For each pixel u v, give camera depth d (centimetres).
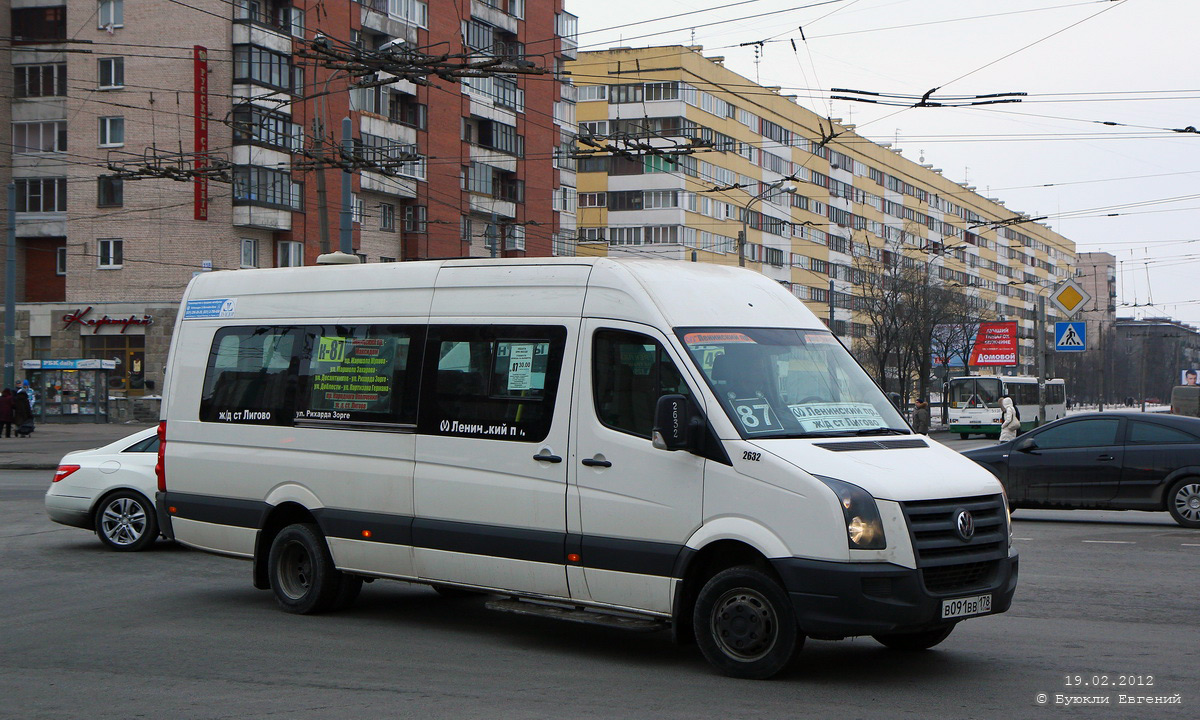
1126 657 739
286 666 724
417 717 599
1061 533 1436
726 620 687
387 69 1853
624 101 6253
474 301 820
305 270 932
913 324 5662
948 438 5138
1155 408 9500
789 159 7325
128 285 4419
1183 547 1286
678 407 680
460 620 886
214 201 4281
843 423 723
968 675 693
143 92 4344
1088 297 2697
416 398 834
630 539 716
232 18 4228
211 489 953
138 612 915
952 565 659
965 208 10581
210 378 970
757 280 804
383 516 840
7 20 4703
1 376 4612
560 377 760
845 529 638
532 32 5644
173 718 602
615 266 758
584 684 674
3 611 919
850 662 730
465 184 5188
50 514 1291
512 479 772
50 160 4616
